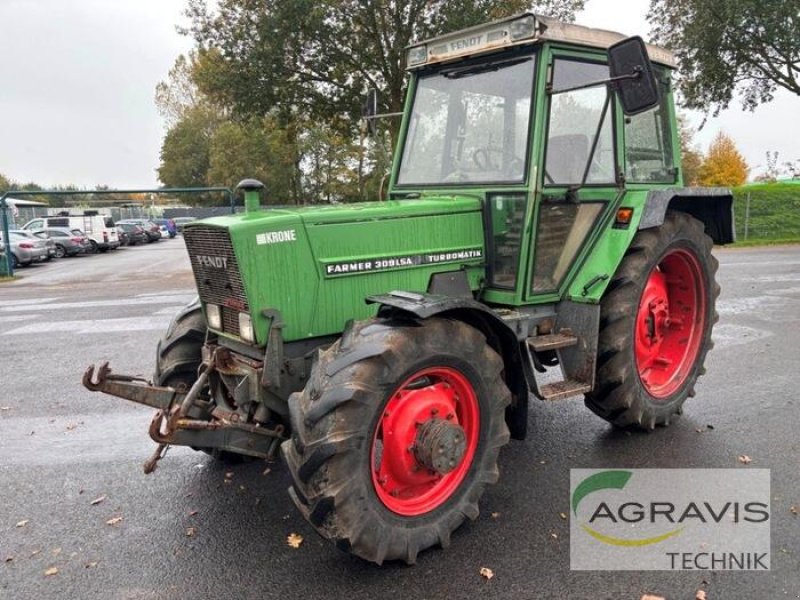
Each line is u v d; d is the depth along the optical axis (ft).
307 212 10.97
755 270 41.29
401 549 9.60
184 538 10.89
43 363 22.84
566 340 12.70
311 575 9.70
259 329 10.46
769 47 64.18
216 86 53.01
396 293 10.12
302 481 9.05
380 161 17.28
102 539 10.93
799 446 13.70
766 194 69.51
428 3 48.57
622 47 10.25
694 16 63.72
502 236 12.37
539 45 11.74
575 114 12.45
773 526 10.62
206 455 14.44
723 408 16.11
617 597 8.96
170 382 12.94
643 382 14.14
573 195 12.45
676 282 15.69
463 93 13.04
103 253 93.45
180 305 35.27
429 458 9.63
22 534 11.16
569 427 15.15
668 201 13.62
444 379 10.21
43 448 15.03
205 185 175.83
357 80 51.96
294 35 48.83
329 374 9.20
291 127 56.85
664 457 13.32
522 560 9.89
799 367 19.56
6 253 59.11
